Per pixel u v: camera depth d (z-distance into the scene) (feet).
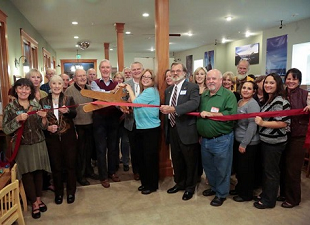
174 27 25.52
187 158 8.80
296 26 23.29
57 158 8.52
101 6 17.48
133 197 9.16
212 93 8.23
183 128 8.61
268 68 27.12
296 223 7.38
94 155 11.83
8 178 7.44
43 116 7.55
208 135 8.23
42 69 28.09
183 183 9.54
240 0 16.70
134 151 10.42
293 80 7.93
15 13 16.49
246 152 8.33
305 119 7.78
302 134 7.84
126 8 18.07
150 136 9.05
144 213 8.06
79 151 10.05
